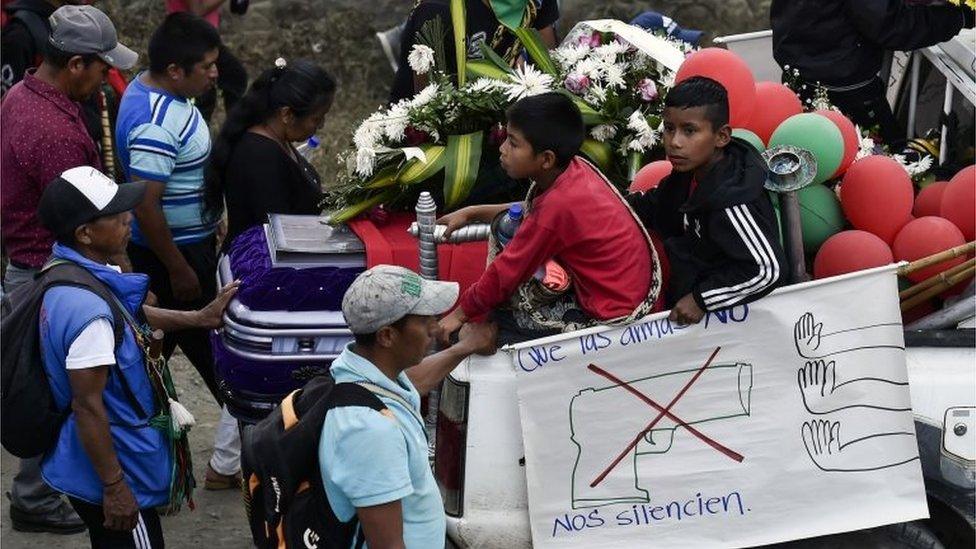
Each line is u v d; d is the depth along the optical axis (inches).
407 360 138.5
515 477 164.1
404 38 255.9
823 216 179.3
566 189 162.2
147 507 177.8
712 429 162.4
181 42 227.3
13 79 264.8
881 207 175.3
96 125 256.5
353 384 136.0
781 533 163.9
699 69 184.2
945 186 189.2
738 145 163.9
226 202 229.6
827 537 169.3
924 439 166.6
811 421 162.7
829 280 159.5
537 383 160.2
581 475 162.2
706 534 163.9
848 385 162.2
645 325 159.9
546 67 213.8
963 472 166.6
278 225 208.7
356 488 132.5
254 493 141.5
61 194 170.1
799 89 235.0
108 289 172.7
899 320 161.3
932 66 229.3
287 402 140.4
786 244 169.3
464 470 164.6
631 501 163.2
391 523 133.6
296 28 404.2
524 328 168.4
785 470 163.2
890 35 223.5
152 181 226.8
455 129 208.7
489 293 163.2
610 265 162.9
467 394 163.6
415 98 210.4
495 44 247.3
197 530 233.3
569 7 407.5
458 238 180.7
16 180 220.1
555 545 162.9
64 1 268.1
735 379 161.5
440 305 137.6
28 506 226.1
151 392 175.6
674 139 161.5
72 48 219.6
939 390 165.6
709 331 160.2
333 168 382.6
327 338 194.5
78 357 165.9
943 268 175.5
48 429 172.1
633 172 202.4
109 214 171.6
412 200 211.3
